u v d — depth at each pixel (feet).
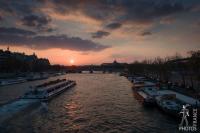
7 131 175.94
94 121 204.64
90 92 402.72
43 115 226.17
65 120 207.92
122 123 197.06
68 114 230.89
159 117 213.05
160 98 250.78
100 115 226.17
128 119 209.26
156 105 258.78
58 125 192.65
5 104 255.09
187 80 460.55
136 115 223.30
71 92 403.75
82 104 284.82
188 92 296.10
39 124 194.80
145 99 267.39
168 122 195.31
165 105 219.41
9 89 447.83
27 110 236.84
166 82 444.14
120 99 320.70
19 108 235.20
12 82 569.64
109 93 387.14
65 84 473.26
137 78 638.12
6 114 212.84
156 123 193.77
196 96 260.01
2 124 191.62
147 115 222.07
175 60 524.93
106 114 230.07
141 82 504.02
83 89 451.94
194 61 317.83
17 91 414.62
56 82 469.57
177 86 366.63
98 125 192.13
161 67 506.48
